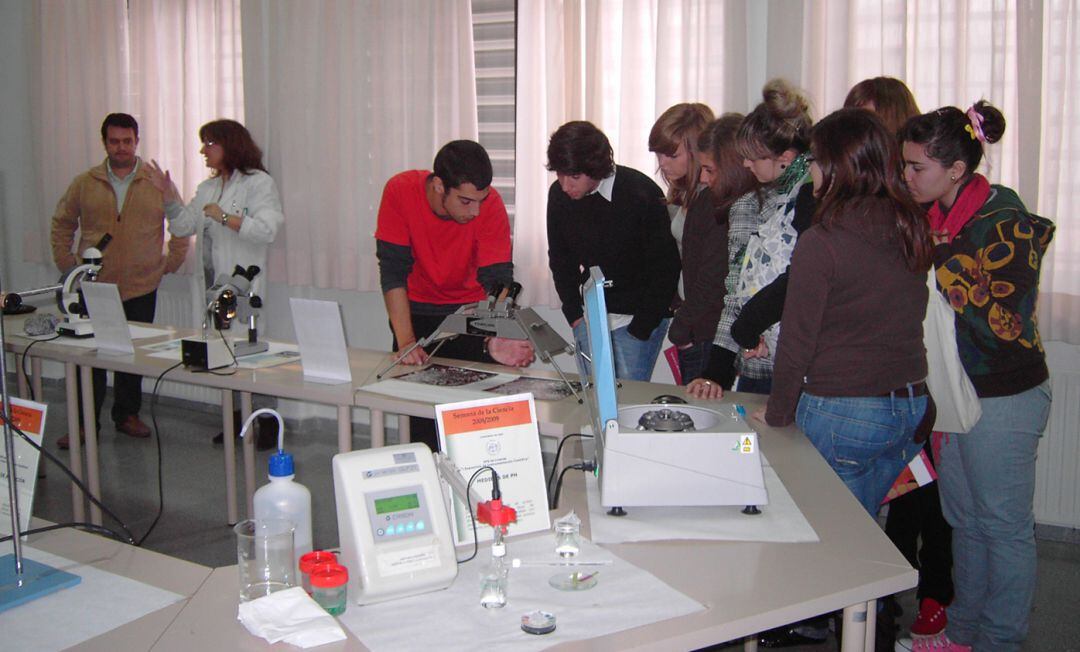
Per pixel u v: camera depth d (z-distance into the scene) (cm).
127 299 425
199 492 375
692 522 154
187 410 503
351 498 129
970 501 221
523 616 122
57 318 334
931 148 192
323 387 247
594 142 261
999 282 196
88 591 132
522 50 375
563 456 189
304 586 131
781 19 329
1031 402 203
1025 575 206
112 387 518
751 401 226
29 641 117
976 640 217
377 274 428
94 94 486
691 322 266
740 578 133
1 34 518
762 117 209
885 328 177
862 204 172
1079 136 294
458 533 148
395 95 410
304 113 430
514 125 390
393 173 416
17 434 149
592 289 157
